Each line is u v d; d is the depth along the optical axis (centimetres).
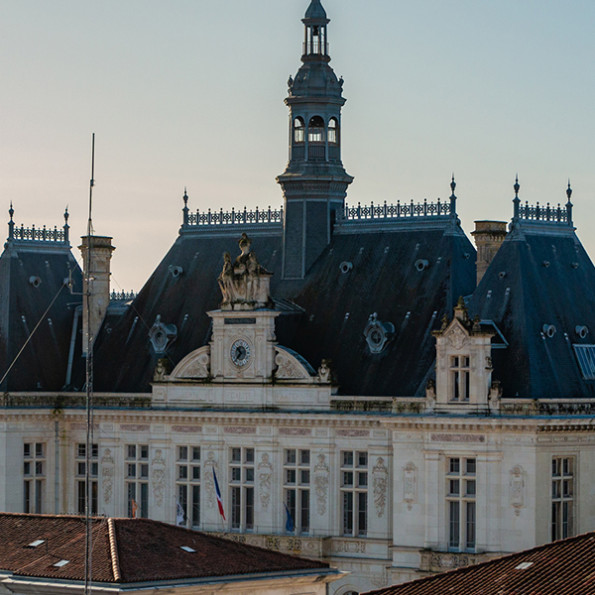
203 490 19750
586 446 18200
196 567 15312
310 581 15875
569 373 18275
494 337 18300
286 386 19300
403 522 18362
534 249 18788
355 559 18850
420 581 13462
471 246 19700
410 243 19650
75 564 15188
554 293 18675
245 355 19538
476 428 17912
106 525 15738
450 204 19562
